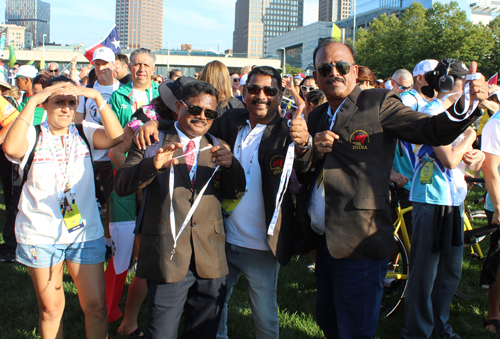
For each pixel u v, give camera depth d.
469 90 1.77
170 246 2.27
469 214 6.01
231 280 2.70
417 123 2.02
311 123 2.62
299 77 8.91
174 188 2.31
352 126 2.20
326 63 2.24
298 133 2.14
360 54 46.81
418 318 3.07
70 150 2.57
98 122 4.34
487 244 5.42
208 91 2.29
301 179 2.55
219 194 2.49
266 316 2.58
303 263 4.93
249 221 2.54
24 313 3.55
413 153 3.28
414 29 42.81
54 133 2.57
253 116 2.58
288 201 2.56
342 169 2.22
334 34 6.04
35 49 68.12
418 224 3.02
